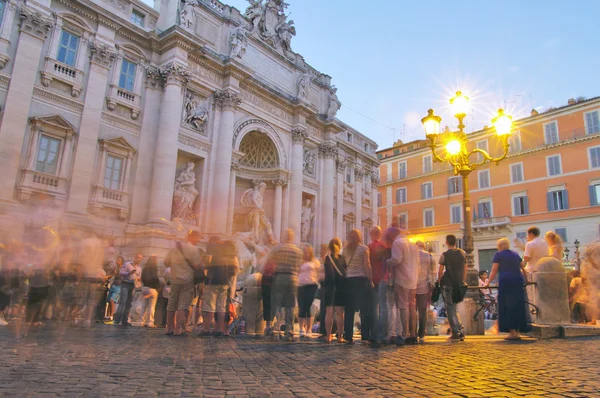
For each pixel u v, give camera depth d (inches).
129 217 842.2
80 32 821.9
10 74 720.3
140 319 511.8
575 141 1483.8
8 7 732.0
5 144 694.5
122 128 861.2
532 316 424.8
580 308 494.3
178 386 169.3
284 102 1185.4
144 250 788.6
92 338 292.0
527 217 1556.3
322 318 399.2
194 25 992.9
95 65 830.5
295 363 234.7
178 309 368.2
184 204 924.6
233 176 1031.6
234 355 260.2
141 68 906.7
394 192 1980.8
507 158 1646.2
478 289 454.3
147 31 909.8
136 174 860.6
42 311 240.4
